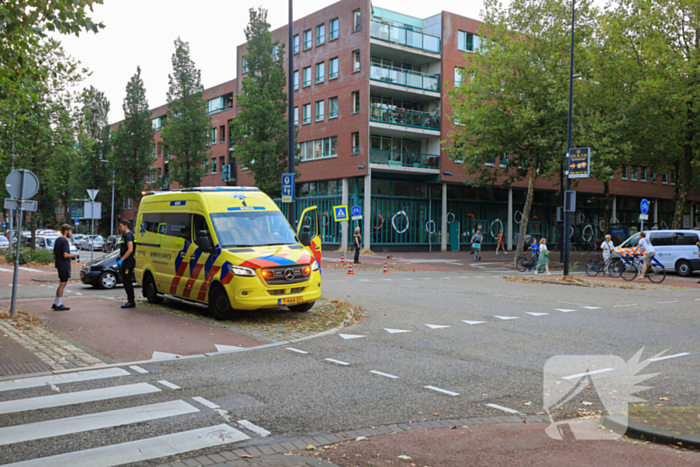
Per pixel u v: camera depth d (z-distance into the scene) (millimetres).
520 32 30453
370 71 38781
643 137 32562
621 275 23312
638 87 30688
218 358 7801
